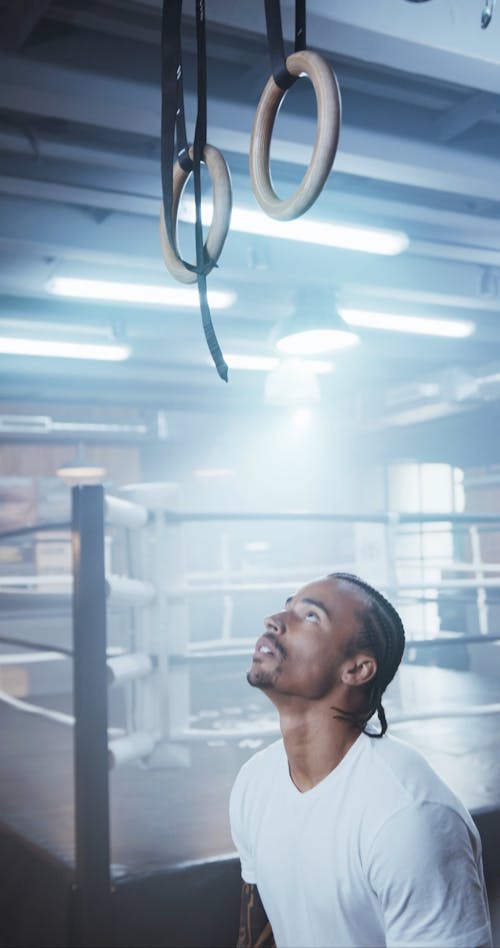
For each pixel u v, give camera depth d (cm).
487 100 333
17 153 372
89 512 246
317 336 518
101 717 239
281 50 120
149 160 364
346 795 142
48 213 438
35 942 260
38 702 612
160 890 243
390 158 353
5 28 279
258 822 155
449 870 133
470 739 409
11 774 381
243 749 400
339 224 413
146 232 459
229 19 255
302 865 145
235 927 254
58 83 289
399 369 825
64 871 245
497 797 301
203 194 393
